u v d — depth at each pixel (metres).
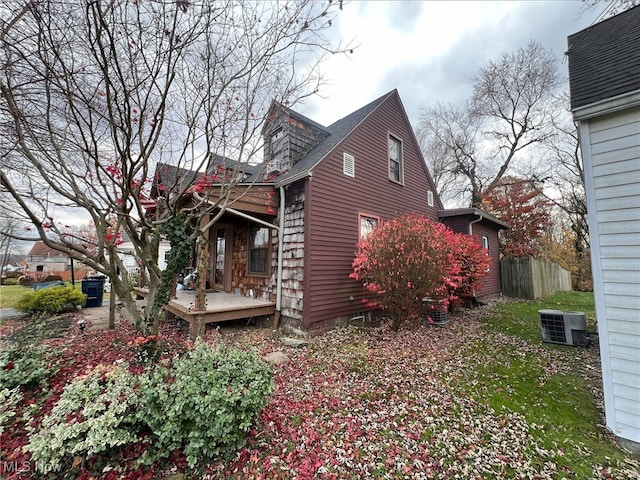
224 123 3.53
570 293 12.53
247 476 2.15
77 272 20.34
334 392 3.41
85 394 2.23
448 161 19.88
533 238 15.77
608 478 2.15
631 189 2.58
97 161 3.03
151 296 3.96
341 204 6.65
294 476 2.16
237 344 5.09
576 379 3.74
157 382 2.33
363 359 4.44
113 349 4.77
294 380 3.70
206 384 2.26
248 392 2.31
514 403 3.18
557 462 2.32
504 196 16.50
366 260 5.83
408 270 5.44
